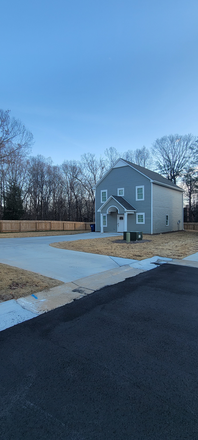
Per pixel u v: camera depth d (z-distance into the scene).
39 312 4.09
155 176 24.53
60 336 3.26
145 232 21.77
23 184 38.75
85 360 2.69
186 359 2.71
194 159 28.78
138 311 4.16
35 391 2.19
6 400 2.07
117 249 11.63
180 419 1.86
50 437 1.72
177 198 27.22
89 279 6.20
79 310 4.19
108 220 24.97
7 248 12.05
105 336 3.26
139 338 3.20
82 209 44.28
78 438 1.70
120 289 5.45
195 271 7.29
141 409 1.96
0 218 32.53
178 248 12.00
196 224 30.45
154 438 1.70
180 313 4.08
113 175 24.41
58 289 5.32
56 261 8.47
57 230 28.34
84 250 11.28
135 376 2.40
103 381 2.32
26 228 25.58
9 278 5.85
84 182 42.69
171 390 2.20
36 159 40.97
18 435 1.74
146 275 6.79
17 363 2.63
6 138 10.83
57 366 2.57
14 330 3.45
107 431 1.76
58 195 42.75
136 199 22.41
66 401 2.06
